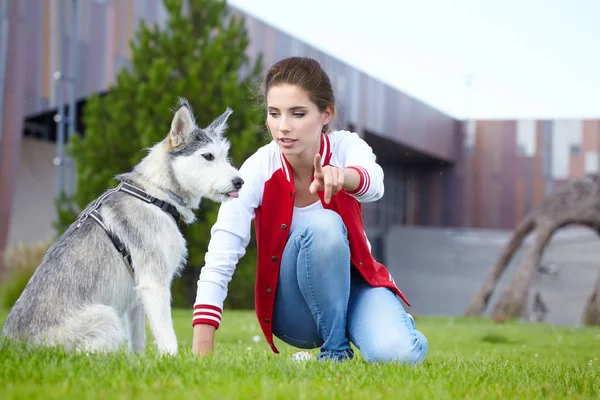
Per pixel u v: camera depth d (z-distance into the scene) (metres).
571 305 22.22
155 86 12.01
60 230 11.91
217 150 4.01
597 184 17.72
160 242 3.71
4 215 13.93
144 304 3.62
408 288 25.20
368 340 3.11
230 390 2.29
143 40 12.84
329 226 3.09
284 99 2.94
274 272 3.23
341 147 3.22
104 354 3.08
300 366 2.89
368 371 2.80
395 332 3.09
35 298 3.44
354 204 3.25
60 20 14.48
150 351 3.52
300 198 3.24
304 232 3.11
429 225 26.06
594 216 17.56
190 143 3.96
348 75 20.73
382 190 2.97
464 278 24.59
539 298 22.25
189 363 2.79
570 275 22.39
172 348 3.57
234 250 3.16
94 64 15.24
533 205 24.80
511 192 25.12
